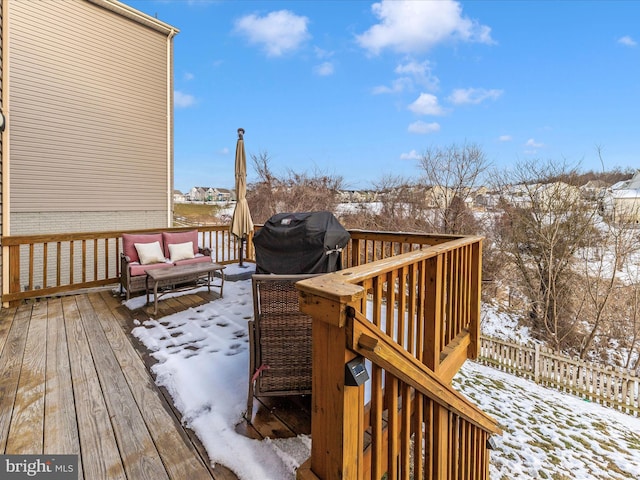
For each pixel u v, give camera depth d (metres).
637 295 9.87
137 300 4.23
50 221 7.52
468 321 3.10
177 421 1.91
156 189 9.41
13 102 6.88
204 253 5.38
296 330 1.92
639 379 7.09
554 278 10.69
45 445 1.69
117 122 8.53
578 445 5.57
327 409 1.19
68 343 2.94
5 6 4.12
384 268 1.49
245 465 1.58
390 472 1.39
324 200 15.41
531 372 8.58
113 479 1.49
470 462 2.29
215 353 2.74
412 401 1.87
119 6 8.25
